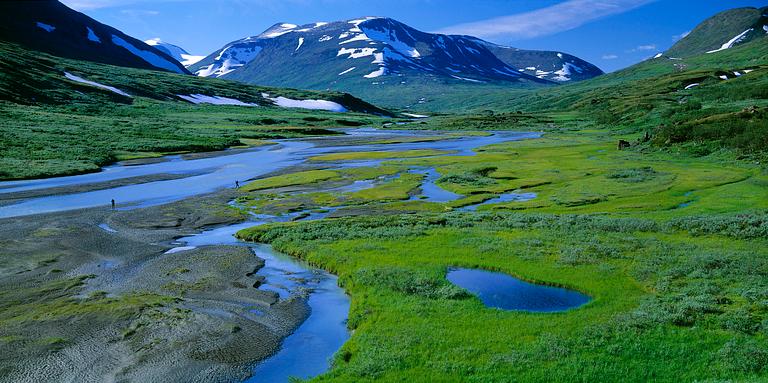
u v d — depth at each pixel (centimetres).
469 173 8012
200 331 2719
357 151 11731
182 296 3203
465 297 3027
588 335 2492
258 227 4806
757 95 14675
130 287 3350
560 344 2400
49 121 12550
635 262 3547
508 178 7650
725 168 7450
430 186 7194
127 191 6888
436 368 2227
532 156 10044
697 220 4481
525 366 2219
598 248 3872
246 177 8112
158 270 3688
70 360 2402
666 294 2970
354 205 5997
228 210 5712
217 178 8006
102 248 4238
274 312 2992
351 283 3338
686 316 2627
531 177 7581
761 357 2202
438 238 4316
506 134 16825
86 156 9500
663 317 2620
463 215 5181
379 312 2850
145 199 6344
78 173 8362
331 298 3216
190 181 7731
